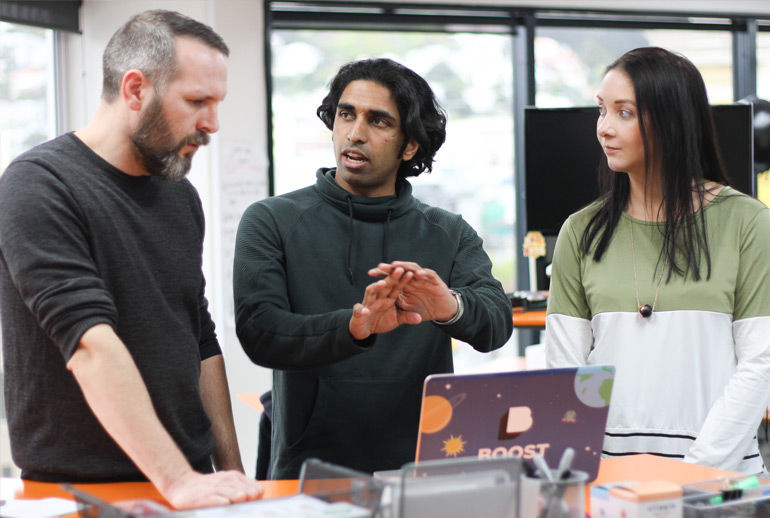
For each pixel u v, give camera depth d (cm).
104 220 165
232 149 423
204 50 163
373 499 123
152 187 176
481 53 498
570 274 217
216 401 190
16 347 163
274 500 128
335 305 196
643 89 203
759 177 510
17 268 152
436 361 200
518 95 505
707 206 209
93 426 163
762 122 411
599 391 153
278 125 464
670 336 204
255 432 420
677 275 204
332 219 202
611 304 208
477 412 145
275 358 182
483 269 208
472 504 125
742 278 204
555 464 153
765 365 196
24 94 380
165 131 163
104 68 169
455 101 497
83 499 124
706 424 197
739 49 535
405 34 484
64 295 149
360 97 195
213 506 131
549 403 150
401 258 202
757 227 204
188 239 182
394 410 194
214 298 414
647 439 203
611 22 509
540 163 365
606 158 217
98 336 147
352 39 475
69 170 164
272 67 456
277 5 450
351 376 193
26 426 165
